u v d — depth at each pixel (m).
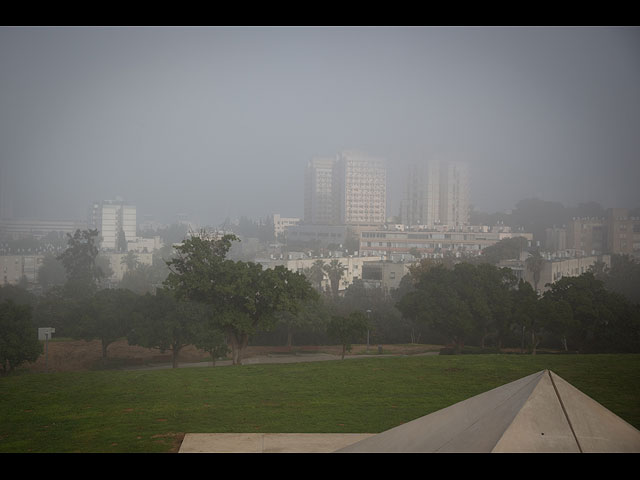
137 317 45.47
